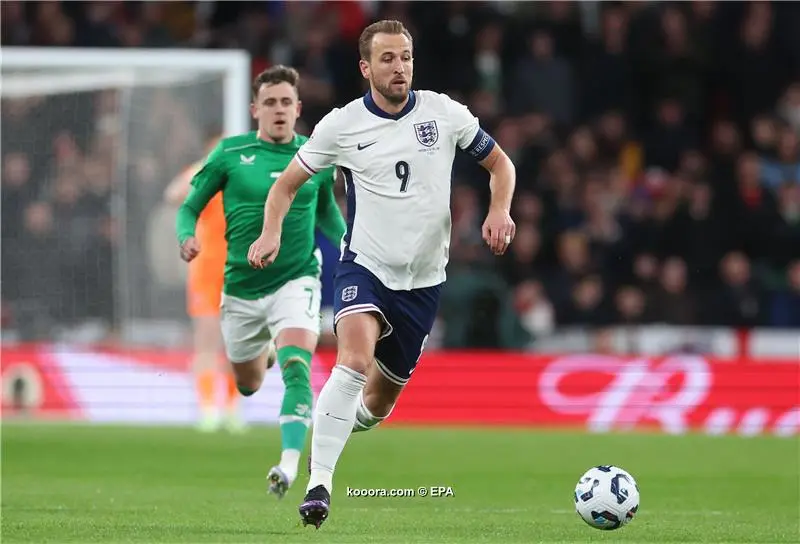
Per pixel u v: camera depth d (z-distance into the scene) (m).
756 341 64.50
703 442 52.66
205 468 41.00
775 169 75.50
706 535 26.05
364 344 25.02
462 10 78.88
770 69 79.56
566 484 37.88
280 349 31.03
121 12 77.81
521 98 76.94
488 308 63.38
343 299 25.45
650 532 26.38
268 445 48.62
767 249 71.50
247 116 59.78
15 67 60.12
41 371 61.31
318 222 33.19
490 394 61.44
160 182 61.22
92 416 60.84
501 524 27.55
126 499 32.41
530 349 63.75
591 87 77.88
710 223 70.12
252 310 32.00
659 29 79.31
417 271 25.67
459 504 32.28
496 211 25.38
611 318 66.25
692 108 79.00
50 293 62.22
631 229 70.06
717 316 66.38
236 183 31.95
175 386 60.75
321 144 25.58
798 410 60.38
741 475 40.91
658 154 76.12
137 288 61.84
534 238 69.00
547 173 73.25
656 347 65.06
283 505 31.09
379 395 27.78
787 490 36.97
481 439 52.94
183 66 59.09
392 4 78.81
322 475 24.31
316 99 76.19
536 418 61.25
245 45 77.62
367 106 25.55
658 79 79.12
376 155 25.34
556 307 67.12
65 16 76.38
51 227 62.03
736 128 79.38
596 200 71.12
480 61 78.19
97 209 61.78
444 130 25.58
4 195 62.00
